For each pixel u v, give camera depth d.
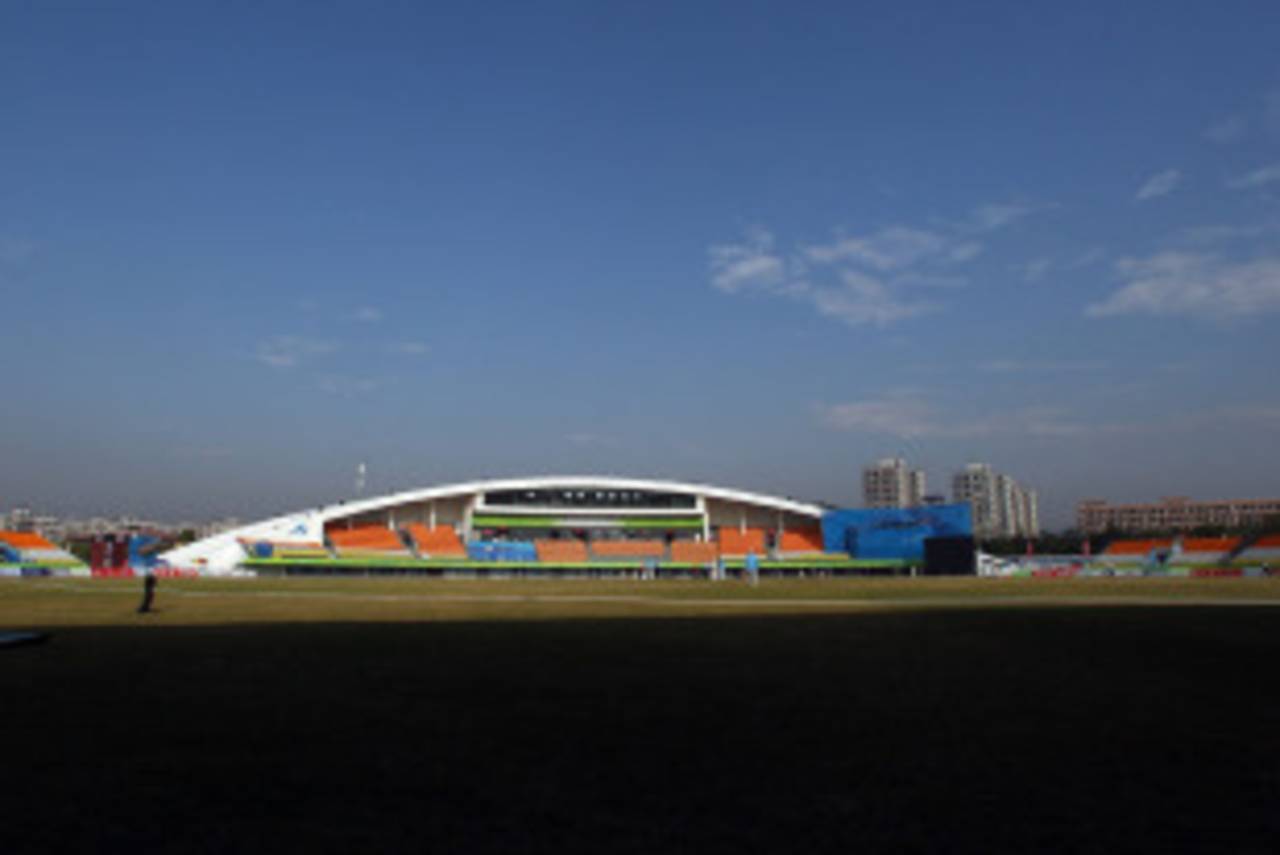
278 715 12.57
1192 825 7.50
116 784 8.86
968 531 116.88
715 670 17.42
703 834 7.32
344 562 117.62
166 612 36.22
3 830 7.41
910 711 12.84
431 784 8.87
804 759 9.92
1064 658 19.14
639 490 141.25
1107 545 123.00
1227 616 30.98
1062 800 8.26
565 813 7.90
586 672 17.14
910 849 6.95
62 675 16.75
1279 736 10.96
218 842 7.14
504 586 70.19
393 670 17.45
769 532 143.38
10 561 108.50
